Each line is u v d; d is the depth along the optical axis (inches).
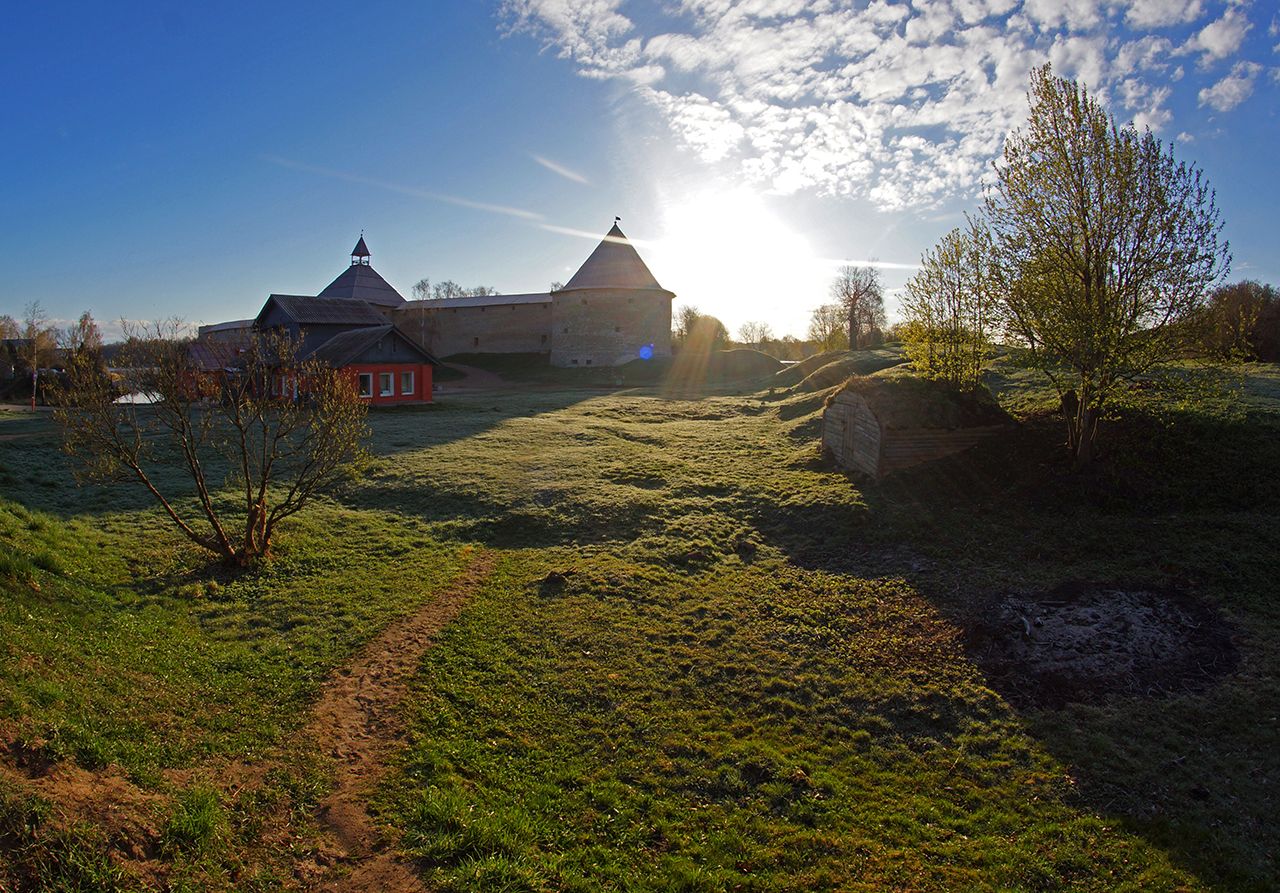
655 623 401.1
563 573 470.0
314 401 555.8
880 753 288.2
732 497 643.5
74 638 293.7
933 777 273.1
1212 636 354.6
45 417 1120.2
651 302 2229.3
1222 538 449.7
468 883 201.5
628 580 457.7
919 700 325.1
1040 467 590.9
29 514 473.4
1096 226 533.6
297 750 262.4
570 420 1096.2
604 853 224.8
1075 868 223.6
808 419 935.0
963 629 383.6
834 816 249.3
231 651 335.6
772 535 555.2
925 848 233.9
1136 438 593.0
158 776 219.9
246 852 204.8
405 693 313.7
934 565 471.5
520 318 2625.5
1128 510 512.1
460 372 2369.6
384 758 265.4
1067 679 332.2
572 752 280.2
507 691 322.0
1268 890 209.6
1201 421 592.1
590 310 2229.3
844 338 2723.9
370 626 379.6
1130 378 573.0
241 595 412.2
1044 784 265.9
